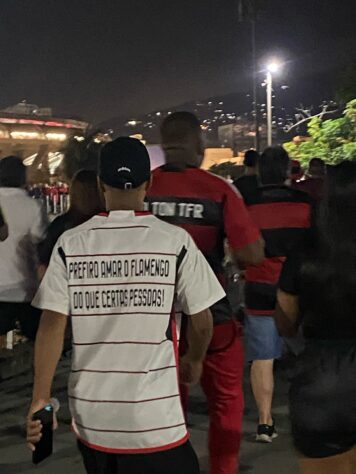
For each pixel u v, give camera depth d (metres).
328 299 2.96
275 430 5.73
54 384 7.00
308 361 3.00
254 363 5.38
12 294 6.21
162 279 2.80
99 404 2.74
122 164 2.90
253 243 4.02
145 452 2.71
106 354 2.76
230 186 4.05
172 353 2.81
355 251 2.94
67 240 2.87
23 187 6.29
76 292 2.82
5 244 6.18
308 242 3.08
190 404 6.48
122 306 2.77
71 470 5.02
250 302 5.27
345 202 2.99
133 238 2.83
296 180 9.21
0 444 5.56
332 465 2.97
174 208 4.00
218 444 4.21
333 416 2.91
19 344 7.95
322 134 27.52
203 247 4.03
